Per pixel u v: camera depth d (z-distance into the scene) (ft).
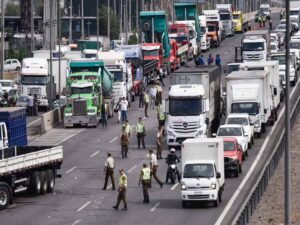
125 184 351.46
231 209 347.77
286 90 268.82
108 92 604.90
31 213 347.15
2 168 351.67
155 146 500.74
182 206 355.15
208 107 491.31
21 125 415.03
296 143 508.12
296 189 392.88
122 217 338.75
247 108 517.55
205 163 355.56
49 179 388.57
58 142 520.83
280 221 331.36
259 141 507.30
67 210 352.28
